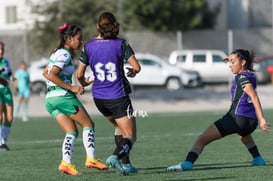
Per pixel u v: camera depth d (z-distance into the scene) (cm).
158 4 16062
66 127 3403
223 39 15788
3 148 5138
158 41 15062
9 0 17500
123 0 16125
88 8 11644
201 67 13712
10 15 17500
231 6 18838
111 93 3225
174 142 5562
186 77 13050
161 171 3556
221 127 3466
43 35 11806
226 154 4441
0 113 5156
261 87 12375
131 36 14900
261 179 3194
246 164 3831
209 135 3491
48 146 5472
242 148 4841
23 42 13175
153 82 13075
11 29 16800
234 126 3453
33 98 11125
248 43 16012
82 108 3397
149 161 4138
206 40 15750
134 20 13288
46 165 4038
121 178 3272
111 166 3189
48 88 3409
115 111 3234
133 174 3428
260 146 4903
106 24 3225
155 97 11494
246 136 3709
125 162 3419
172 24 16288
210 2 17975
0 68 5138
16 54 13312
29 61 13462
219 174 3384
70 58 3375
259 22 18725
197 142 3522
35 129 7506
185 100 11481
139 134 6475
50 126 7931
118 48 3219
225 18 18300
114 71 3225
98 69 3238
